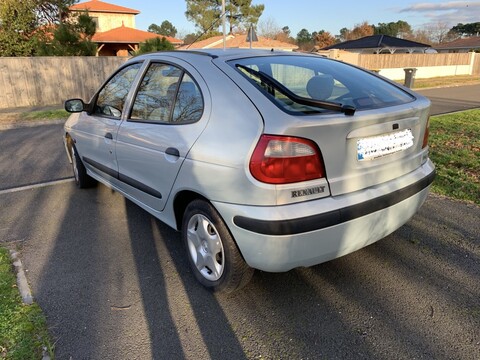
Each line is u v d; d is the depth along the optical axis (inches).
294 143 86.8
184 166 106.6
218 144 96.5
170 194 117.3
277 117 89.1
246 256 96.3
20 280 118.5
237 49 129.8
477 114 418.6
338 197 94.3
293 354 89.7
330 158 91.3
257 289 113.9
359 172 97.5
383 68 1045.8
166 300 109.4
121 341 93.9
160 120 121.7
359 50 1405.0
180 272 123.4
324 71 122.9
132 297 110.9
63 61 612.4
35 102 603.8
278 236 88.0
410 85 617.6
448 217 157.8
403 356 88.4
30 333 95.2
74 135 187.3
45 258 132.4
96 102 168.9
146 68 136.2
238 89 100.3
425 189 117.4
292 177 87.7
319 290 112.7
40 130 401.7
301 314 103.0
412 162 113.0
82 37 687.7
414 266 123.7
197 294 112.0
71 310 104.9
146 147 124.3
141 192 136.3
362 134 95.3
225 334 96.3
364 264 125.4
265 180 87.6
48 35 752.3
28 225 158.9
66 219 164.9
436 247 134.8
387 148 102.5
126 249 138.6
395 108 105.0
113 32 1331.2
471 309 103.1
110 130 148.4
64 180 220.7
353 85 118.6
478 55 1253.1
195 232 113.5
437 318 100.0
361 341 93.0
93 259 131.8
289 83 107.6
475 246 134.9
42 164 257.6
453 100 577.6
